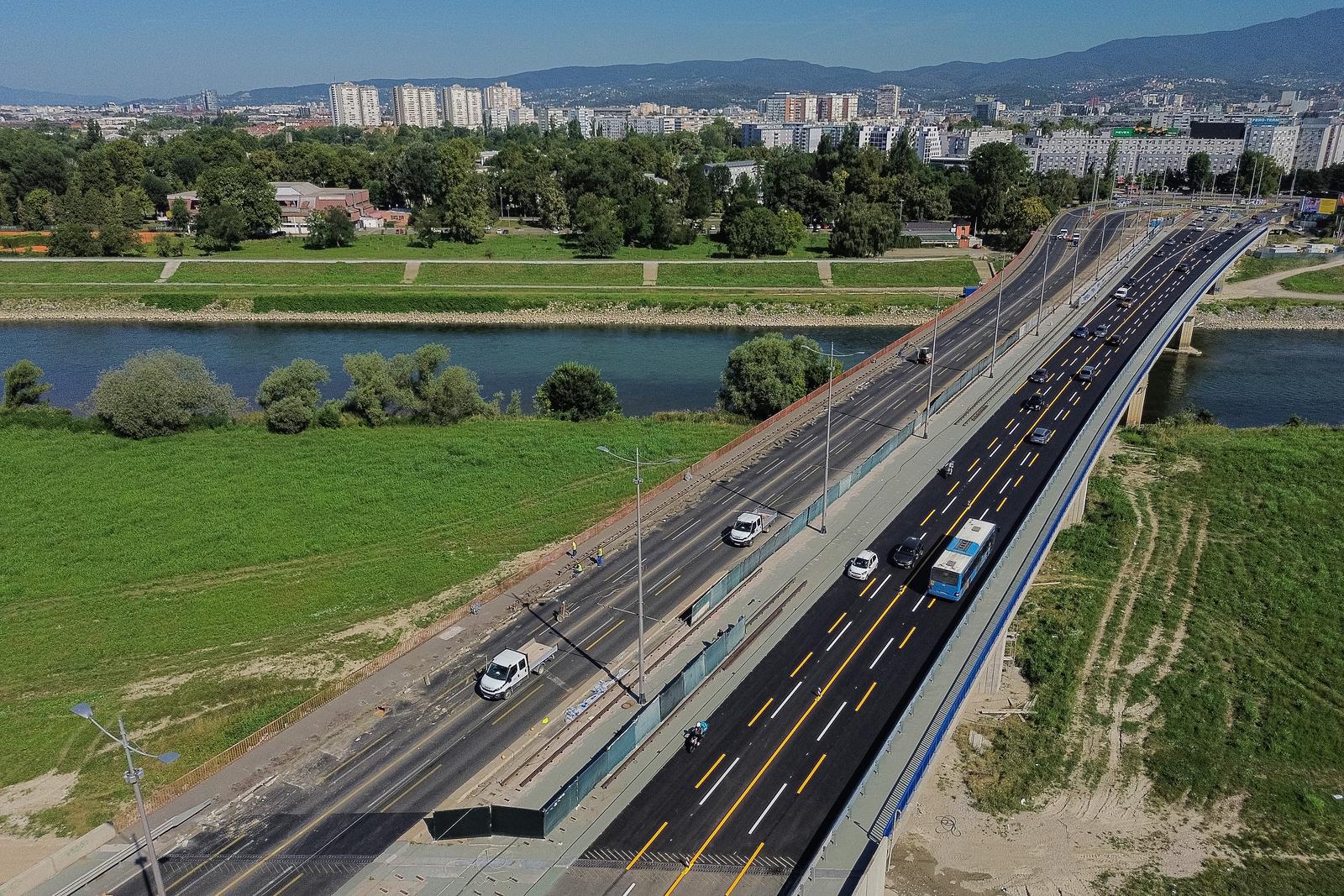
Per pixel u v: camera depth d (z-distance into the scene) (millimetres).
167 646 80812
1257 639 85625
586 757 60219
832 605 77125
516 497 109750
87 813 60906
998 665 78000
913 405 129750
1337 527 104875
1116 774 69312
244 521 103875
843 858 51000
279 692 73938
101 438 128500
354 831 54469
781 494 102000
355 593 89062
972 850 62406
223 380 169750
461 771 59469
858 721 62438
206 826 55375
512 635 75500
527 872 50688
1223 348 196875
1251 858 61969
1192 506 111562
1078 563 98500
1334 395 162875
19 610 86500
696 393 161875
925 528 91000
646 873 50344
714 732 61562
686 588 82188
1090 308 179875
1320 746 71938
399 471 117312
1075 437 111500
